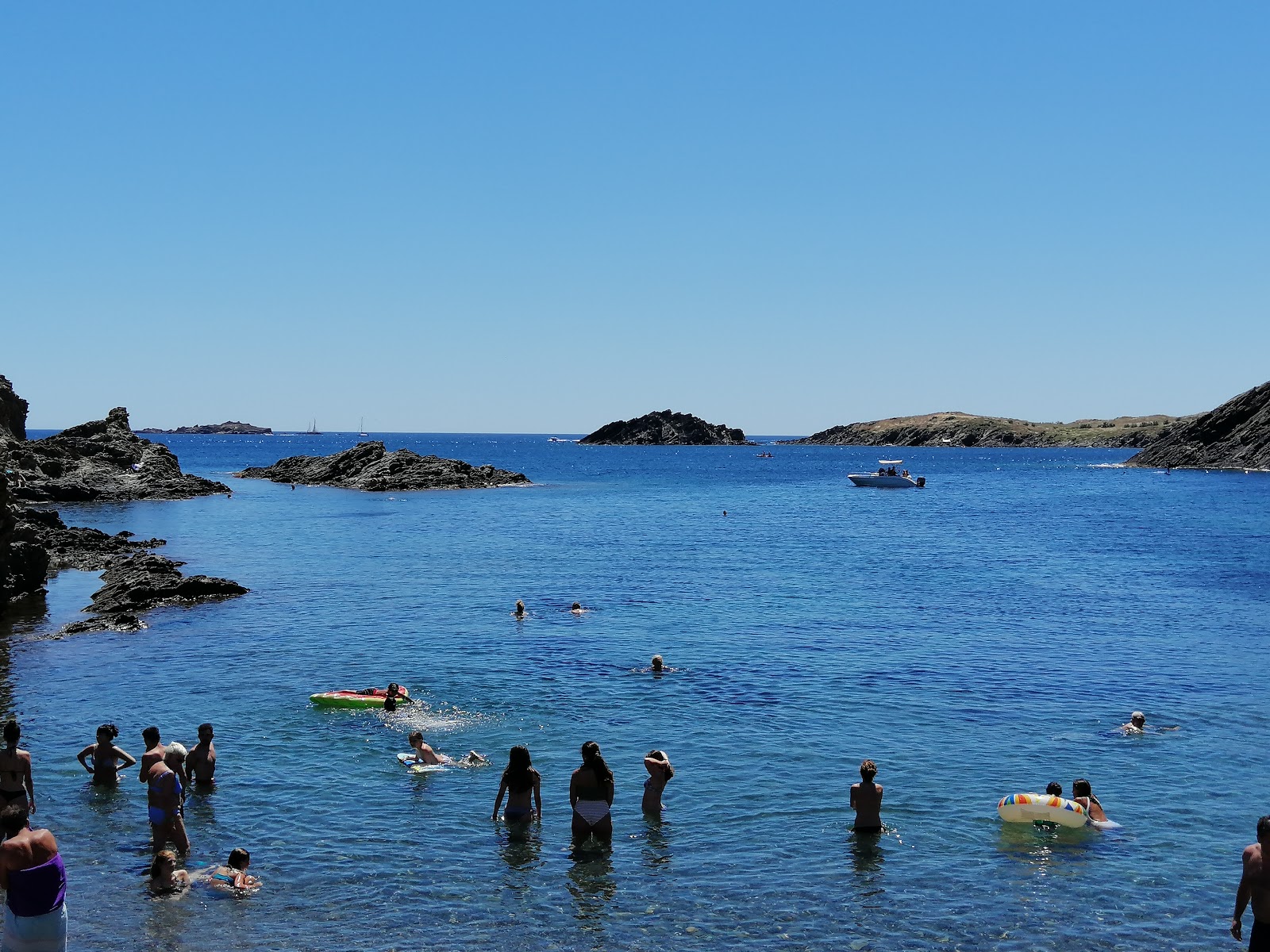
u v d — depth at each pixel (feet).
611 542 229.04
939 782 69.41
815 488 482.69
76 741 78.07
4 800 62.18
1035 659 106.83
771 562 190.49
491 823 62.44
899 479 483.51
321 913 51.31
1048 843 59.57
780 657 107.55
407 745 77.25
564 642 115.14
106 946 48.14
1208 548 216.13
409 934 49.32
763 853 58.34
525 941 48.70
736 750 76.38
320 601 143.95
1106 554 206.28
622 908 51.90
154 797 57.72
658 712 86.17
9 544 140.67
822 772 71.51
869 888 54.08
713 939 48.91
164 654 107.96
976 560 195.42
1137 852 58.59
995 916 51.08
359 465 480.64
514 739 79.05
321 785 68.59
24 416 397.39
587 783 59.52
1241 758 74.69
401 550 210.59
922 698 90.99
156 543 216.33
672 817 63.41
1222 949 48.11
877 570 178.60
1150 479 543.80
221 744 77.30
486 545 220.84
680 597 148.66
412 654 108.58
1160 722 83.61
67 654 108.37
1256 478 533.55
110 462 397.60
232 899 52.70
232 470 640.58
